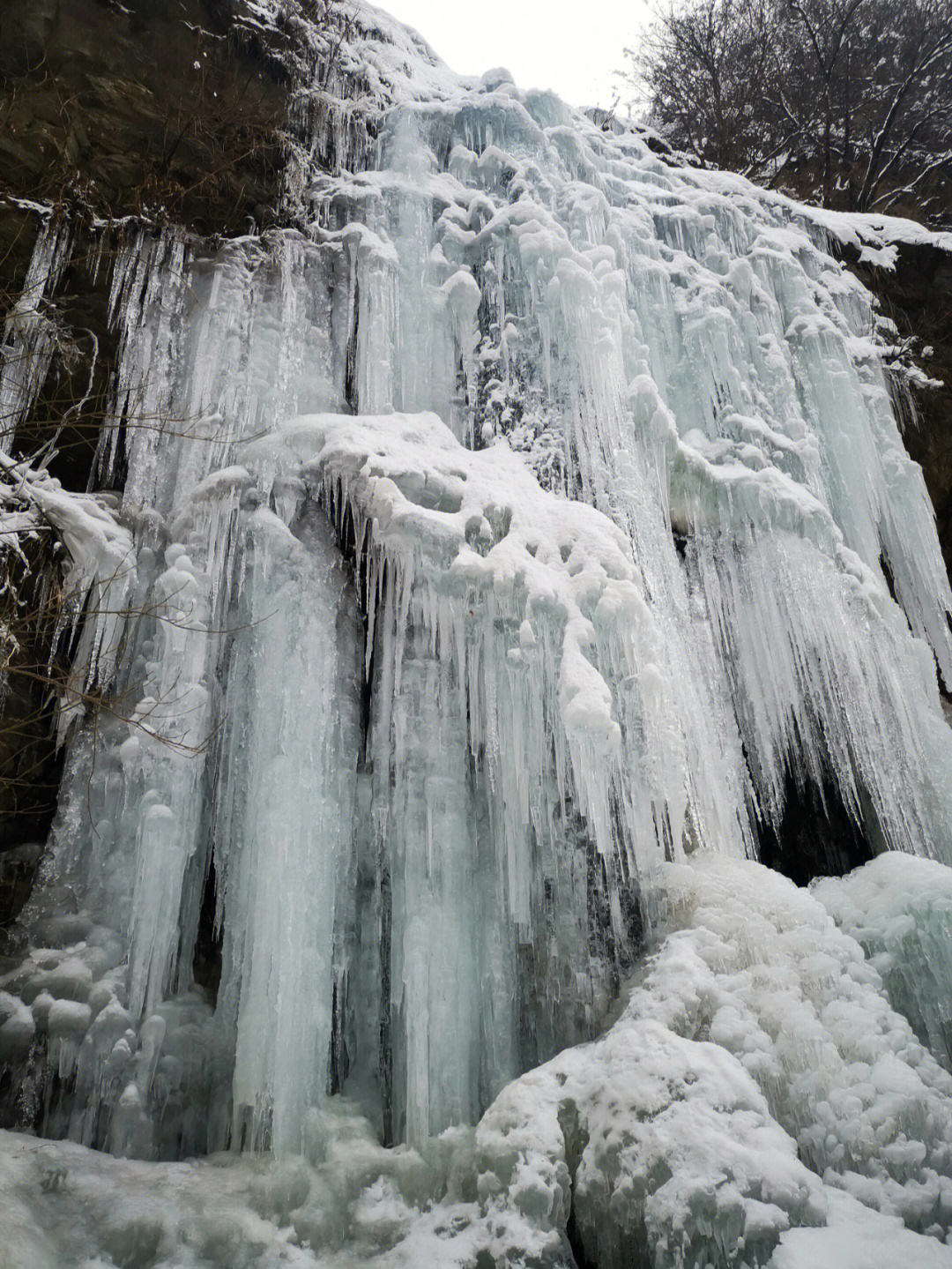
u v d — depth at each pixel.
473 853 5.80
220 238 7.63
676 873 5.85
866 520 8.80
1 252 6.80
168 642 5.91
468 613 6.00
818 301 9.94
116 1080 5.08
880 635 7.74
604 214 8.73
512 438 7.33
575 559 6.32
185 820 5.58
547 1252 4.10
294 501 6.33
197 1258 4.20
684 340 8.68
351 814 5.86
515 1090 4.71
